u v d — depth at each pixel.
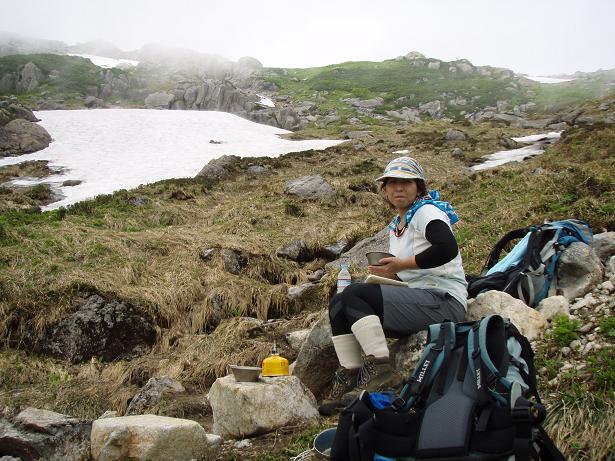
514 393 2.53
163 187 15.47
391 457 2.61
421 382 2.73
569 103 58.66
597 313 4.40
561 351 4.07
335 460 2.79
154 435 3.61
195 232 11.40
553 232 5.09
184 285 8.66
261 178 17.69
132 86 67.50
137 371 6.80
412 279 3.90
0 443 4.15
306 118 52.22
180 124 34.22
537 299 4.79
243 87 74.56
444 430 2.53
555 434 3.35
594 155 13.91
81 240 10.30
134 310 7.88
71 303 7.82
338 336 3.67
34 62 64.69
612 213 7.17
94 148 26.92
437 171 17.86
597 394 3.52
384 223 11.31
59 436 4.15
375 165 18.69
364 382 4.12
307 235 10.99
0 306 7.67
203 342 7.23
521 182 10.43
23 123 26.98
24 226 11.21
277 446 3.91
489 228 8.20
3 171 21.59
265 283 9.31
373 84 72.44
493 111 59.41
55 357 7.34
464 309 3.85
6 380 6.66
